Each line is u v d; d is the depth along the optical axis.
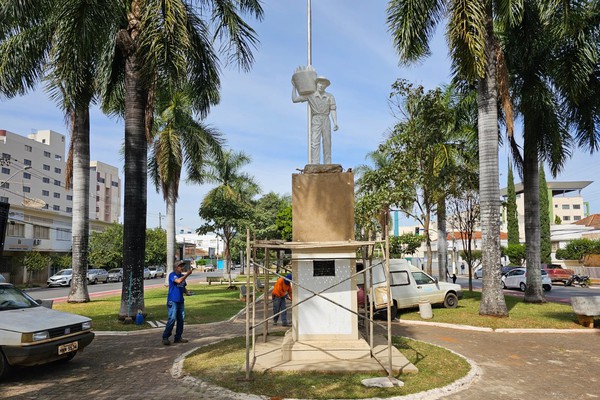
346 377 6.75
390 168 20.23
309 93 9.05
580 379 7.08
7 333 6.87
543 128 16.92
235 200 31.25
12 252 39.50
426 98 19.28
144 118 13.32
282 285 11.98
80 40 10.88
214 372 7.09
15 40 14.22
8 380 6.92
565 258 44.84
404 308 15.19
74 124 18.52
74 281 18.28
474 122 19.75
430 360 7.87
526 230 17.50
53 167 62.78
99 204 81.75
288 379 6.63
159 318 13.43
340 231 8.03
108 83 15.41
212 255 103.06
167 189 25.89
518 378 7.10
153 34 10.80
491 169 13.38
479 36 11.87
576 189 98.50
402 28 13.42
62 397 6.07
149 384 6.62
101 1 11.05
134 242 12.77
